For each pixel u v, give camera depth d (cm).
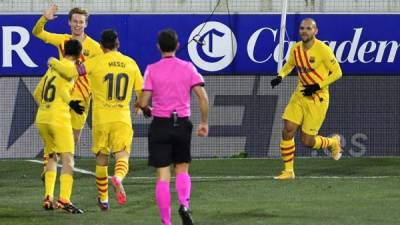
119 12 4053
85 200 2825
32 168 3650
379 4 4112
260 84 4153
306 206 2661
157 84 2239
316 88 3197
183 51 4044
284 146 3278
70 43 2600
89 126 4128
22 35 4028
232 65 4050
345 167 3612
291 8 4109
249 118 4156
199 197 2864
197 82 2245
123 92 2553
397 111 4150
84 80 3064
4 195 2948
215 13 4041
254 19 4038
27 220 2447
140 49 4028
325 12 4031
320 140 3328
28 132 4144
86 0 4122
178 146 2256
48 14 3058
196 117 4153
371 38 4028
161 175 2231
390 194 2891
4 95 4128
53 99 2591
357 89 4153
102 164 2589
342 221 2395
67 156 2586
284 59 4016
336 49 4028
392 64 4041
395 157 4000
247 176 3394
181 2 4125
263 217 2473
